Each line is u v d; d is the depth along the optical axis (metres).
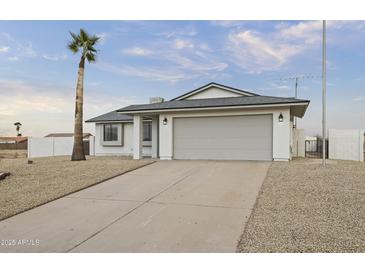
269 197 7.01
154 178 9.91
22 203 6.98
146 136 19.80
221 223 5.40
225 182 8.96
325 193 7.14
